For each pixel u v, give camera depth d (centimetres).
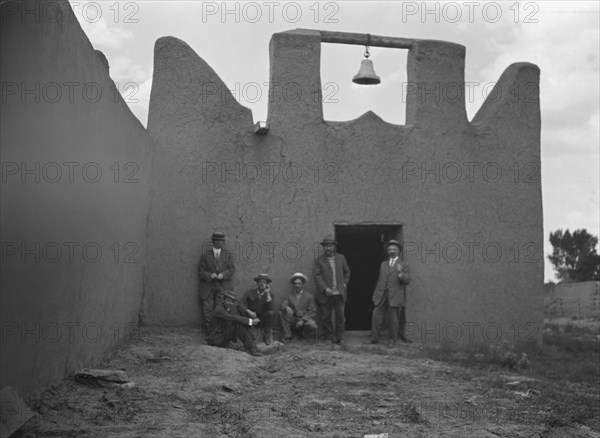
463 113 1510
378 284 1411
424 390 991
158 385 904
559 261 3841
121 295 1138
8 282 636
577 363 1359
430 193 1484
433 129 1495
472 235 1495
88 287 913
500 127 1527
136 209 1240
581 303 2567
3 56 595
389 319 1389
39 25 677
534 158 1539
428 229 1477
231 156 1417
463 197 1498
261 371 1072
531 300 1512
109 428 682
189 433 689
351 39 1471
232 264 1373
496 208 1512
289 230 1427
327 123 1458
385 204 1464
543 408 907
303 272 1425
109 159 1005
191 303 1377
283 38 1451
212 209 1402
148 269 1365
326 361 1166
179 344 1224
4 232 622
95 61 912
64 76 773
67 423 684
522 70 1546
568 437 785
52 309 768
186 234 1388
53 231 759
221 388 927
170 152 1391
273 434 709
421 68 1499
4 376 639
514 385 1068
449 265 1478
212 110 1416
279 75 1445
